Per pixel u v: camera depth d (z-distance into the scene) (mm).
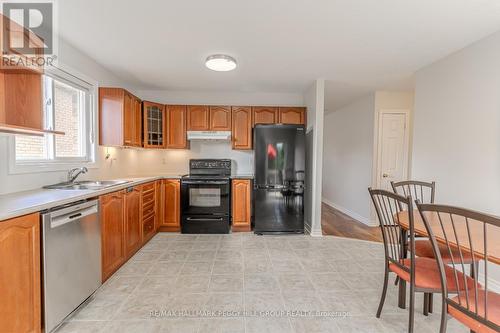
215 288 2143
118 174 3541
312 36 2279
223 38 2332
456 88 2541
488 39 2217
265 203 3627
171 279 2293
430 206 1239
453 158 2564
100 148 3090
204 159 4125
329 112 5992
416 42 2373
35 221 1428
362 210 4500
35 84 1900
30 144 2197
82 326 1650
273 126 3596
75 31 2223
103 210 2143
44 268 1479
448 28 2109
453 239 1366
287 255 2879
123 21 2047
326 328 1657
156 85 3885
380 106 4180
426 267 1623
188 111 3963
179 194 3723
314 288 2162
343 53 2648
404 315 1808
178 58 2828
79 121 2824
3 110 1710
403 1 1755
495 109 2154
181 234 3635
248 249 3061
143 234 3076
